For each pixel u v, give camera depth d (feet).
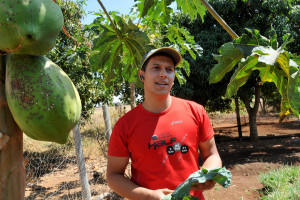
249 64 3.91
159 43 13.58
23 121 2.73
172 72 5.11
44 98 2.77
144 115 5.07
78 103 3.27
